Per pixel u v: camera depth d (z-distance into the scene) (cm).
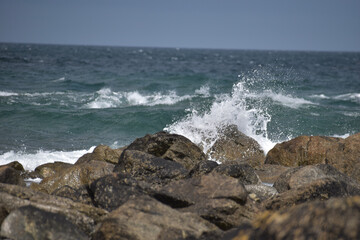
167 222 1524
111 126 4981
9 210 1652
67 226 1540
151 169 2341
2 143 3959
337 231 1156
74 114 5250
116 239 1484
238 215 1766
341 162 2783
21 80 8612
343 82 11194
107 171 2419
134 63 18650
